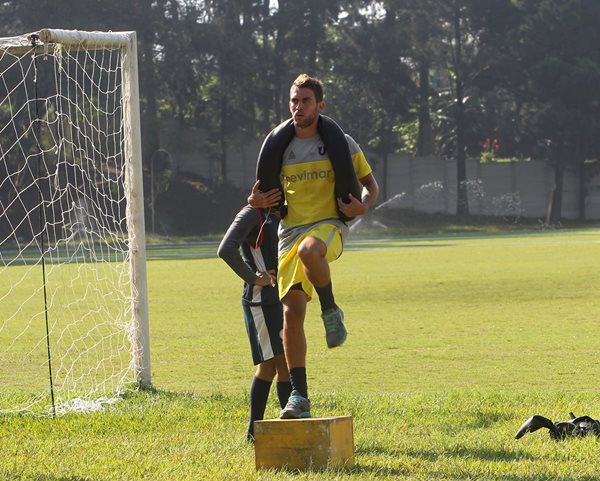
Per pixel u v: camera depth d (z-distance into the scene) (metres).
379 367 23.83
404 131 167.88
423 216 146.88
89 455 12.98
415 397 18.02
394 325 32.53
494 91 151.12
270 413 16.48
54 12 115.44
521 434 13.66
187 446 13.55
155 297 44.16
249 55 134.25
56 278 53.66
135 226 20.08
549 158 147.62
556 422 14.62
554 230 134.25
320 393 19.41
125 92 20.19
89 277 52.56
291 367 12.48
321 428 11.73
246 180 144.50
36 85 17.92
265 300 13.72
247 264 13.66
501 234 121.06
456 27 143.88
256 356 13.84
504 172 150.38
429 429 14.88
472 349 26.70
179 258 77.81
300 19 141.38
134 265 20.08
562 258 66.50
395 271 57.28
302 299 12.51
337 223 12.57
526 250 77.94
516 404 17.06
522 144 152.88
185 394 19.12
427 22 143.25
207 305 40.38
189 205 134.12
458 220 146.50
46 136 87.00
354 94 147.88
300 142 12.58
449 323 32.81
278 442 11.88
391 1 143.25
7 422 16.08
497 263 62.50
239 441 13.94
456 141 159.25
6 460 12.66
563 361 24.44
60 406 17.80
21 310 38.53
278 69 142.75
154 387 20.17
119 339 28.98
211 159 142.88
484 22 143.62
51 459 12.73
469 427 15.10
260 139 145.12
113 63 90.94
